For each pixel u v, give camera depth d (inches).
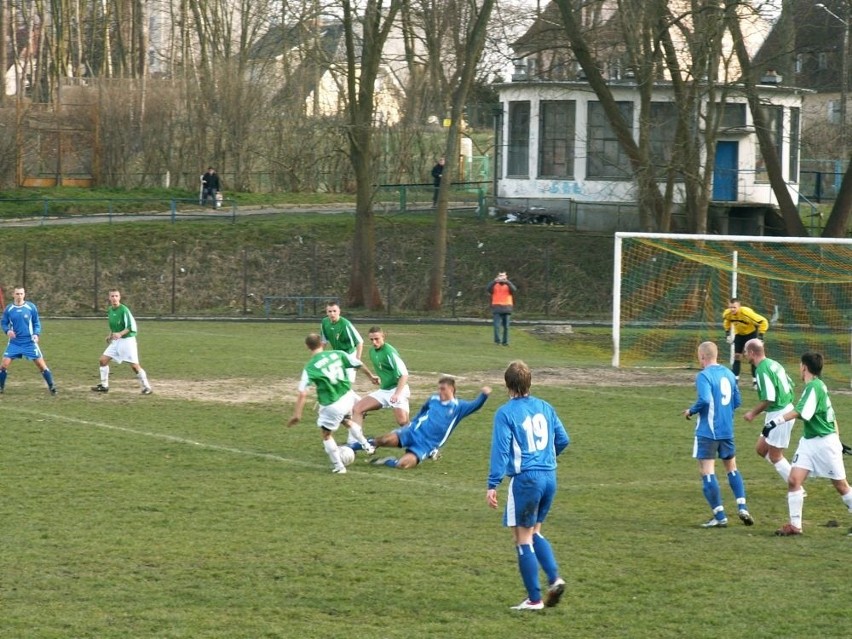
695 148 3843.5
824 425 1117.7
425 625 821.2
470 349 2913.4
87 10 6929.1
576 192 4667.8
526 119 4756.4
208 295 4207.7
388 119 5861.2
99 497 1235.2
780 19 3900.1
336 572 954.7
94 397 2015.3
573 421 1815.9
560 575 954.1
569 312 3956.7
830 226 4033.0
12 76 7770.7
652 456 1535.4
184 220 4707.2
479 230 4505.4
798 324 3491.6
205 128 5743.1
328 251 4458.7
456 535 1088.2
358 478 1366.9
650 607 866.1
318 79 5885.8
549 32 4234.7
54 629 802.2
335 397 1390.3
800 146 4712.1
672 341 3176.7
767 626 820.6
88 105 5620.1
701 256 3368.6
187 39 6008.9
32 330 2025.1
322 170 5900.6
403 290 4202.8
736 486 1155.9
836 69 6082.7
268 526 1115.3
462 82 3954.2
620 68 4121.6
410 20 4335.6
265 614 842.8
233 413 1857.8
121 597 879.7
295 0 3863.2
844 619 837.2
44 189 5378.9
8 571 948.6
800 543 1077.8
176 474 1366.9
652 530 1125.7
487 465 1470.2
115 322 2042.3
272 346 2891.2
